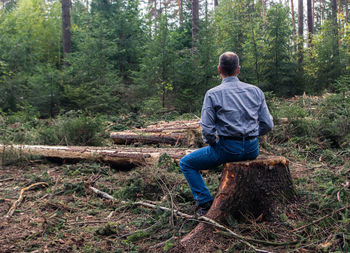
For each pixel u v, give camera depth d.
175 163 4.60
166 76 11.10
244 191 2.78
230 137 2.69
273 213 2.81
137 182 3.86
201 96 10.52
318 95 10.88
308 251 2.37
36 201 3.68
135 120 9.18
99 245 2.71
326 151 4.95
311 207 2.93
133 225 3.10
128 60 14.82
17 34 14.55
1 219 3.18
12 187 4.23
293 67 11.09
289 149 5.28
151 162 4.75
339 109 6.80
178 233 2.76
